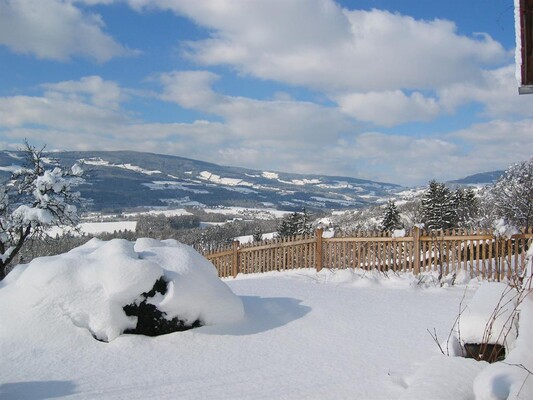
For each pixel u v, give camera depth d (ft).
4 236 57.11
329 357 21.16
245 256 52.80
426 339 23.16
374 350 21.84
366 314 28.22
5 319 23.56
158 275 24.90
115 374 19.70
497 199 96.32
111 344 22.89
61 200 57.82
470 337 16.84
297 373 19.31
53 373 19.74
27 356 21.26
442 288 35.96
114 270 24.39
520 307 16.97
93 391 17.88
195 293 25.36
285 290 35.96
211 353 22.35
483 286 20.21
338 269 44.45
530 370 12.21
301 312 28.86
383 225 163.84
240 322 26.66
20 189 59.31
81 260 25.49
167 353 22.30
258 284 39.22
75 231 62.18
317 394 16.97
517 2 18.03
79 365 20.65
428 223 147.84
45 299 23.80
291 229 174.91
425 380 13.89
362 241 43.62
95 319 23.41
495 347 15.98
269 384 18.21
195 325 25.32
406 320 26.78
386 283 37.91
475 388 12.48
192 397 17.13
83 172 60.34
